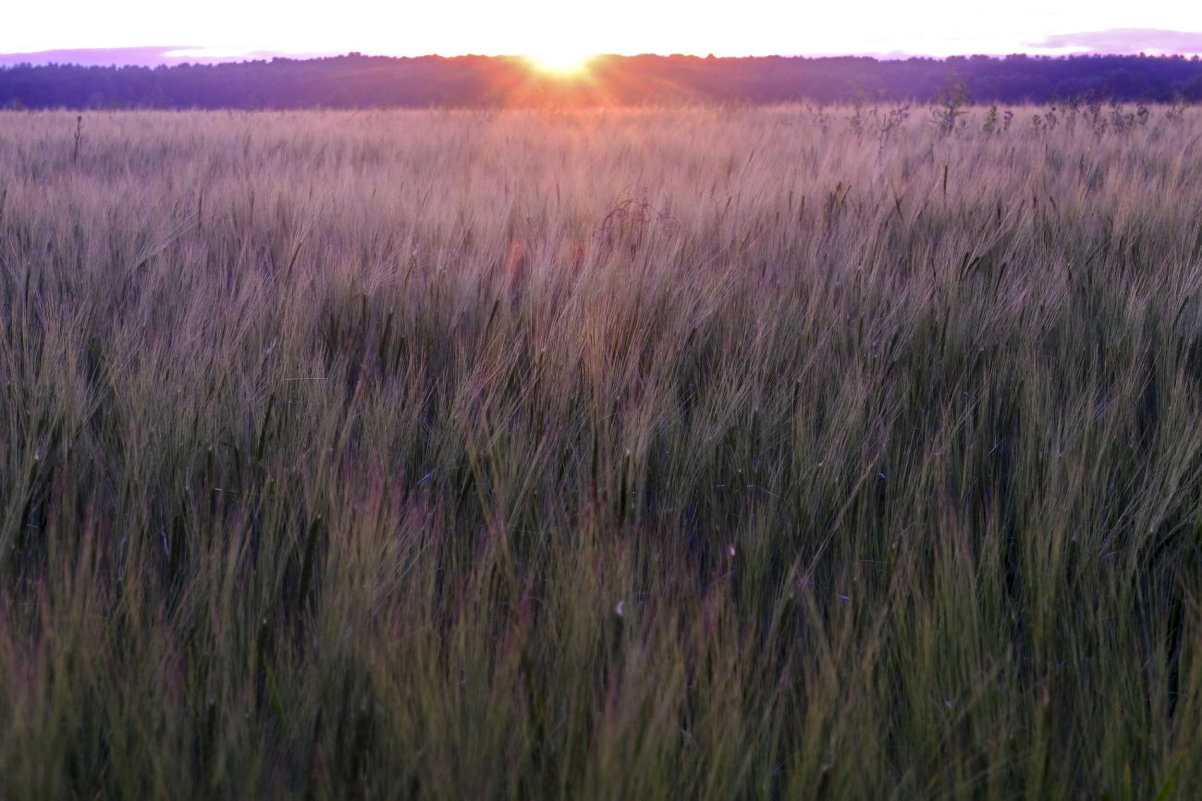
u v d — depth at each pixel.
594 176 7.50
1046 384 2.89
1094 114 11.95
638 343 3.14
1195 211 5.29
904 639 1.84
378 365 3.17
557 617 1.85
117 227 4.88
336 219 5.44
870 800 1.55
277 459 2.34
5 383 2.71
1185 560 2.26
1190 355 3.35
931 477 2.47
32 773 1.42
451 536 2.22
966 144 9.59
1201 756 1.58
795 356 3.21
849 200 5.80
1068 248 4.66
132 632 1.76
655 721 1.49
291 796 1.54
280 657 1.80
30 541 2.18
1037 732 1.58
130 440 2.38
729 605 1.92
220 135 12.23
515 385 2.99
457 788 1.46
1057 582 2.07
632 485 2.38
